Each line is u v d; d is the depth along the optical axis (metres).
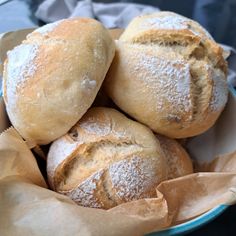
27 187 0.22
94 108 0.28
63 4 0.44
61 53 0.25
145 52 0.27
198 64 0.28
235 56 0.39
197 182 0.25
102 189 0.25
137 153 0.25
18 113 0.26
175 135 0.29
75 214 0.21
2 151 0.23
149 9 0.45
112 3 0.47
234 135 0.30
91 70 0.26
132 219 0.22
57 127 0.26
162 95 0.27
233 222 0.29
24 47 0.27
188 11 0.49
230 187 0.25
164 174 0.26
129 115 0.29
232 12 0.49
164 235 0.23
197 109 0.28
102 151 0.25
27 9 0.45
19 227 0.21
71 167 0.26
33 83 0.25
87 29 0.27
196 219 0.24
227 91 0.30
